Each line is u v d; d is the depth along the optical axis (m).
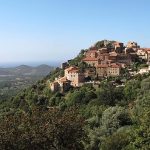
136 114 116.12
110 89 191.75
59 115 56.81
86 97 192.75
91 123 121.81
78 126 55.75
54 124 53.41
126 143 90.56
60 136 53.66
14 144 48.94
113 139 93.12
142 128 55.22
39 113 56.53
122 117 117.75
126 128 105.56
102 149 94.25
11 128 50.53
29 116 55.34
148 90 168.50
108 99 181.38
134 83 192.00
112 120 115.94
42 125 53.00
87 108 170.75
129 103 168.25
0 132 49.12
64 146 54.09
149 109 58.91
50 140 52.19
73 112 58.62
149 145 52.91
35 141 50.09
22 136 49.78
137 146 55.16
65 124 54.16
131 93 182.12
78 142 55.94
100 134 109.00
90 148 95.88
